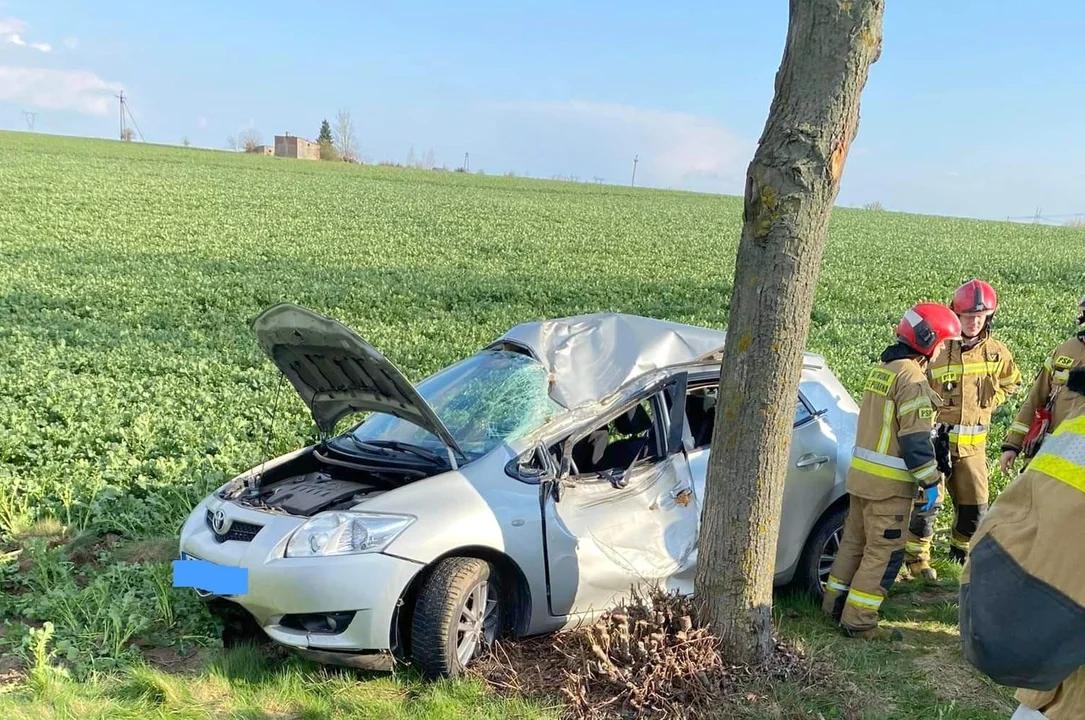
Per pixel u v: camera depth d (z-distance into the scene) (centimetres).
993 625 205
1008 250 3694
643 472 507
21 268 2098
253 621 502
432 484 454
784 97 385
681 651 423
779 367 402
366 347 448
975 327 612
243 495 496
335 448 537
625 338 552
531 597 457
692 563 503
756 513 419
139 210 3653
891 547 511
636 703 408
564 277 2455
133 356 1211
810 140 379
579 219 4550
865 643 509
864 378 1252
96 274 2091
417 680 436
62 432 808
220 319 1617
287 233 3241
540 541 456
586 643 437
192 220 3434
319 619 428
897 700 441
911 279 2586
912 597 588
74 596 499
